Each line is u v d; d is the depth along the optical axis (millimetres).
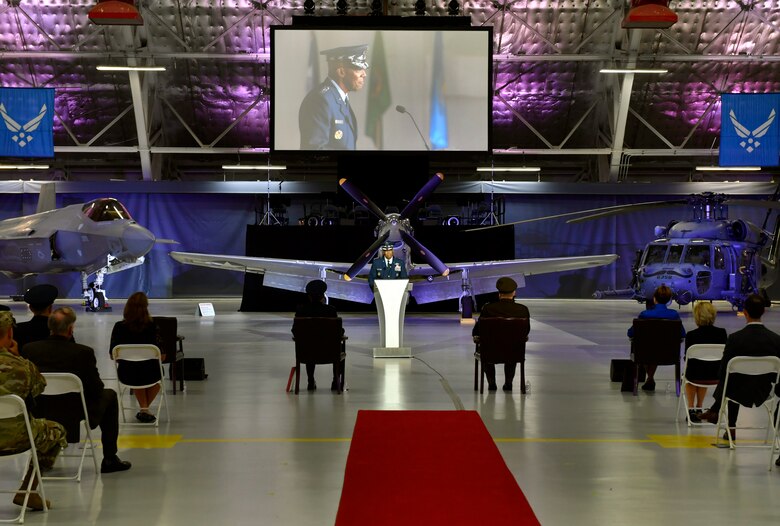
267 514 4656
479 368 10867
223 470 5652
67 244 21281
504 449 6273
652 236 28672
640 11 17031
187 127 26125
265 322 19297
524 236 28641
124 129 28172
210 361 11766
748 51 25031
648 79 26312
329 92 22062
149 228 28156
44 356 5461
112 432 5660
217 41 24500
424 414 7672
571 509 4738
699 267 20391
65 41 24562
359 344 13992
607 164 28516
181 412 7820
